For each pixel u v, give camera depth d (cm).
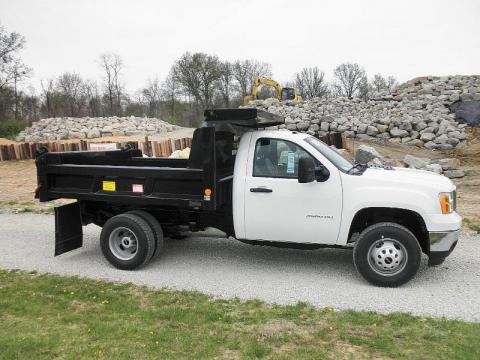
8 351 413
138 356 407
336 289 578
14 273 657
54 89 5247
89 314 504
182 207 669
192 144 617
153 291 578
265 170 620
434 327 464
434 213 566
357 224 607
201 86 6144
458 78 2756
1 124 3847
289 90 3328
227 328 466
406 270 571
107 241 669
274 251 747
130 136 3066
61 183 704
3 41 4788
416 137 2048
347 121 2181
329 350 420
